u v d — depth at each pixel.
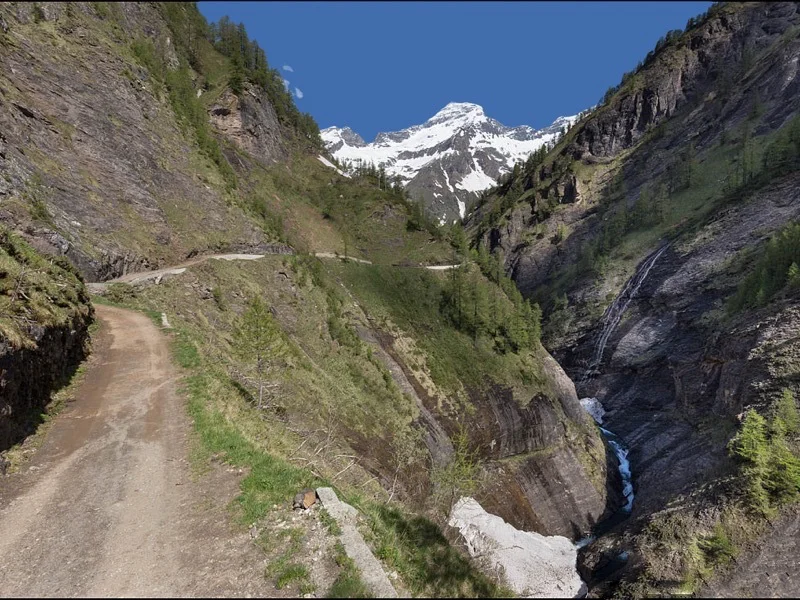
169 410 19.55
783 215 79.06
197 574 9.49
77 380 22.75
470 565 13.87
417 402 62.53
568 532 57.00
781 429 40.72
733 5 166.75
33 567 9.61
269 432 20.23
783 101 114.50
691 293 85.75
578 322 112.44
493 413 69.25
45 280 23.53
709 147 128.75
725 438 49.94
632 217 129.12
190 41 129.12
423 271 95.88
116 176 55.91
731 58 155.50
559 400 78.69
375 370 61.47
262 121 118.44
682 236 99.00
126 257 48.06
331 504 12.02
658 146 151.12
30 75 53.66
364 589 9.05
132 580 9.23
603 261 119.38
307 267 72.44
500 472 60.44
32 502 12.30
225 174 82.75
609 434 84.38
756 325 56.94
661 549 38.44
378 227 111.94
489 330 84.75
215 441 16.17
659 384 82.56
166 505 12.21
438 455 55.19
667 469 58.72
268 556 10.12
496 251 177.00
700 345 74.81
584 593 42.31
